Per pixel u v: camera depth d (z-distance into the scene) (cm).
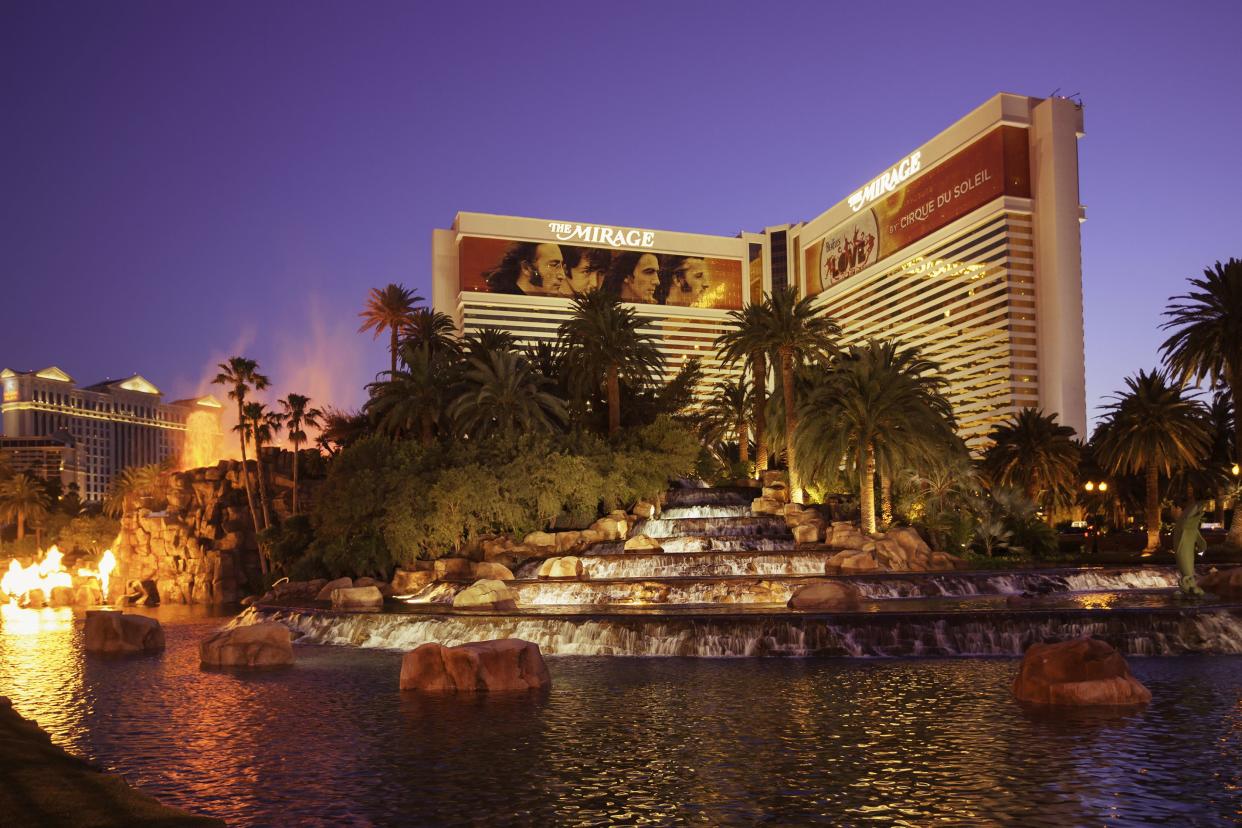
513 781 1518
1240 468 6247
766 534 6294
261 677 2791
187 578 8688
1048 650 2098
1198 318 6328
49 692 2581
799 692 2283
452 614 3528
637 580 4397
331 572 6175
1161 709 1941
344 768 1633
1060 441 7600
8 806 1219
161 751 1809
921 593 4159
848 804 1346
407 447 6438
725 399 10031
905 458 6319
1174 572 4459
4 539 14688
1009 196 18588
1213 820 1244
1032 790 1388
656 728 1908
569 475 6303
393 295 9512
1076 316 18138
